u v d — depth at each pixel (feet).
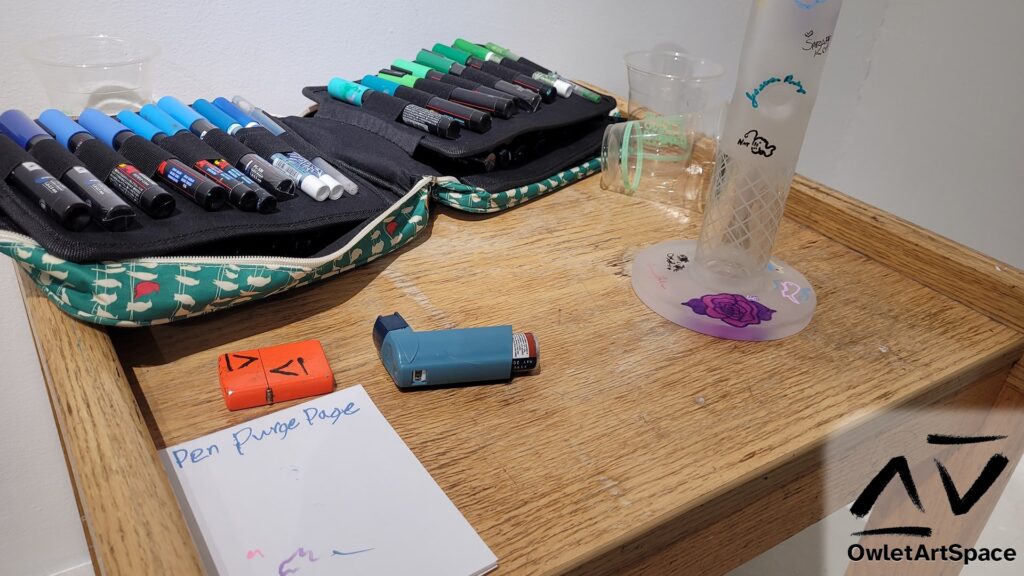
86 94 2.22
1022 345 1.92
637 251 2.23
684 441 1.49
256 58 2.69
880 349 1.84
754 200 1.86
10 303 2.65
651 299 1.95
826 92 4.68
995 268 2.00
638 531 1.29
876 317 1.97
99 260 1.53
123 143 1.94
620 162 2.57
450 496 1.33
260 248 1.87
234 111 2.34
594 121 2.89
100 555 1.04
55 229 1.53
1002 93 4.13
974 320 1.99
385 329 1.65
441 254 2.15
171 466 1.35
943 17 4.31
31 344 2.78
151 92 2.38
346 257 1.92
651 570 1.40
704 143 2.70
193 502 1.28
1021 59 4.00
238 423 1.47
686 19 3.86
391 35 2.95
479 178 2.35
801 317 1.91
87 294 1.53
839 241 2.37
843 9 4.36
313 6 2.71
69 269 1.50
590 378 1.66
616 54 3.69
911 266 2.18
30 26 2.26
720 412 1.58
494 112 2.43
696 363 1.74
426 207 2.18
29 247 1.50
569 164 2.60
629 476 1.40
